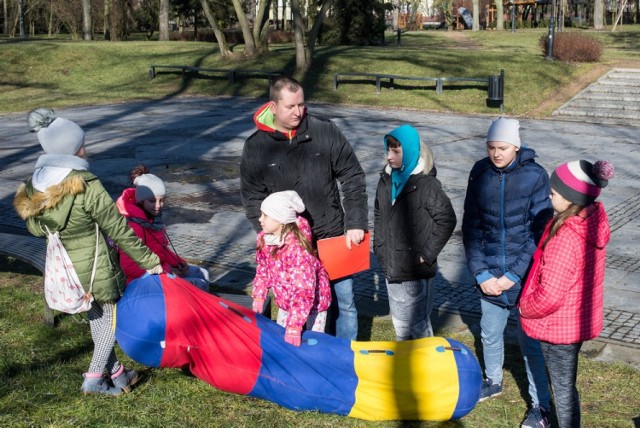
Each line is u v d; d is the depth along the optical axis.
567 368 3.91
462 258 8.18
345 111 22.58
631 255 8.34
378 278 7.37
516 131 4.28
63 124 4.15
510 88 24.31
